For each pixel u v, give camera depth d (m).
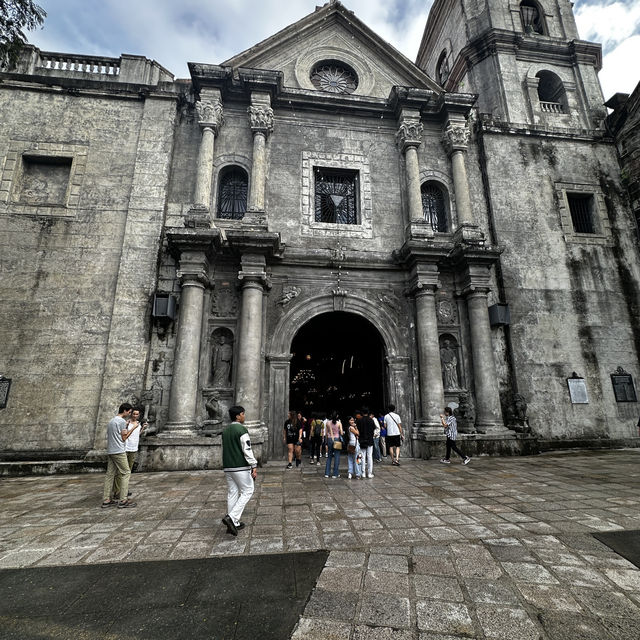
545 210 14.57
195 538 4.80
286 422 10.38
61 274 11.20
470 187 14.61
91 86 12.88
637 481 7.64
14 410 10.12
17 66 12.67
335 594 3.42
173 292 11.56
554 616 3.07
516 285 13.58
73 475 9.23
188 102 13.41
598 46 17.33
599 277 14.11
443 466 9.78
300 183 13.35
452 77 19.25
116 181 12.19
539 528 4.97
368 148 14.20
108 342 10.75
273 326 11.98
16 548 4.52
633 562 4.01
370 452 8.62
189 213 11.55
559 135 15.49
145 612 3.19
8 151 11.91
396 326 12.63
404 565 3.96
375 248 13.22
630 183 15.20
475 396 12.23
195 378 10.63
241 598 3.38
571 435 12.48
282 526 5.19
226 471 5.09
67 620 3.08
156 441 9.61
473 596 3.37
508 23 17.44
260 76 12.99
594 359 13.28
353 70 15.23
